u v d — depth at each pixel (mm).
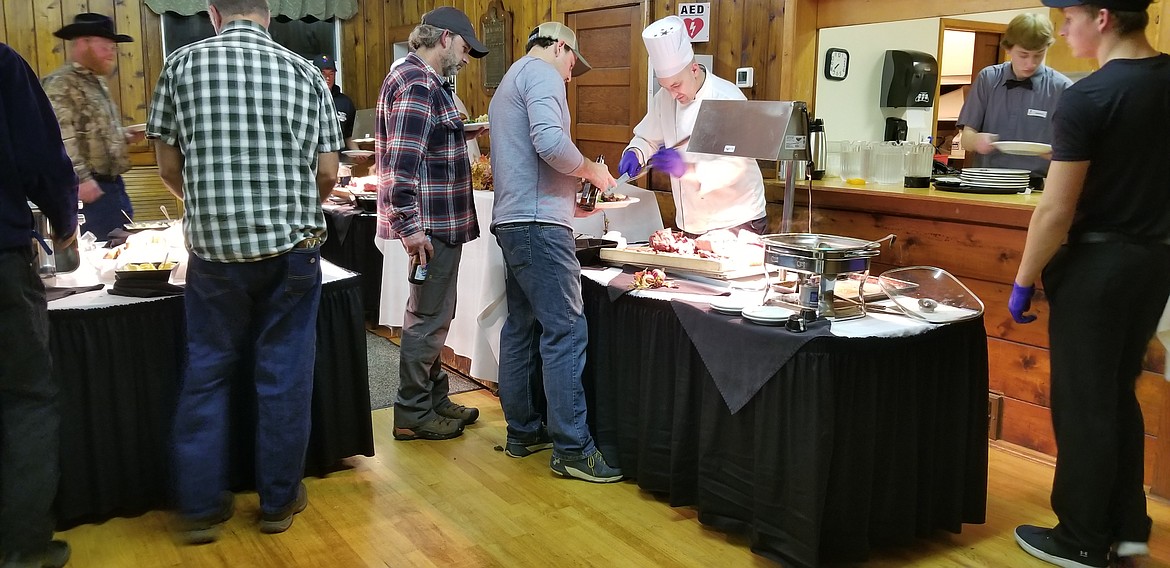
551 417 3010
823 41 3965
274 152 2410
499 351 3232
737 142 2785
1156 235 2248
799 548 2332
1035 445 3270
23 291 2188
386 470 3104
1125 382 2391
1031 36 3523
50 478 2293
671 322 2678
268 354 2561
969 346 2453
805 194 3863
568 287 2893
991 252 3258
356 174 5008
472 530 2658
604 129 5207
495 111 2918
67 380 2520
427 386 3381
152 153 6438
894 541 2459
